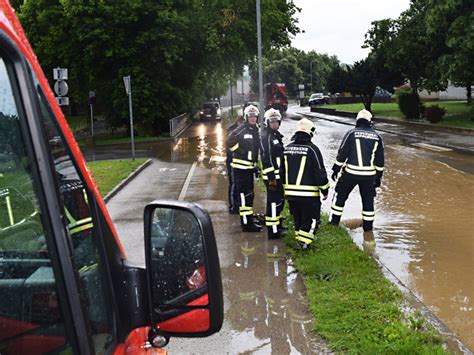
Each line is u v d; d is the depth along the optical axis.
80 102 33.94
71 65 29.64
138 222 10.16
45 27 29.77
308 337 4.99
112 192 13.12
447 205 10.43
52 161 1.54
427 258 7.31
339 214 8.73
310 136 7.33
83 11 27.44
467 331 5.08
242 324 5.34
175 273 1.83
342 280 6.23
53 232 1.50
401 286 6.02
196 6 29.66
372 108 44.25
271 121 7.97
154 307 1.84
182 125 36.81
